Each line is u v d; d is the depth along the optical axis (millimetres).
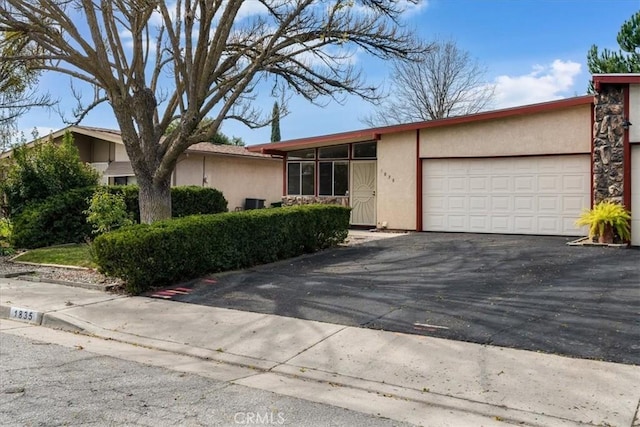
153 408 4188
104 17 10594
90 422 3895
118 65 10602
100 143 21781
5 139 17297
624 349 5262
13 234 13594
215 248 9711
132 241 8344
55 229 14148
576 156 13500
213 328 6598
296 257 11664
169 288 8742
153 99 11570
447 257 10727
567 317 6332
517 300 7188
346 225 13375
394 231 16094
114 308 7629
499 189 14547
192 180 21625
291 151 19359
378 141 16531
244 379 4977
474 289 7922
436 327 6219
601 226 11508
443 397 4418
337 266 10398
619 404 4137
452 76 36281
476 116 14555
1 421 3900
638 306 6633
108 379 4914
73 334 6711
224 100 13703
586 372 4762
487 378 4734
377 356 5418
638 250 10875
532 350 5363
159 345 6105
